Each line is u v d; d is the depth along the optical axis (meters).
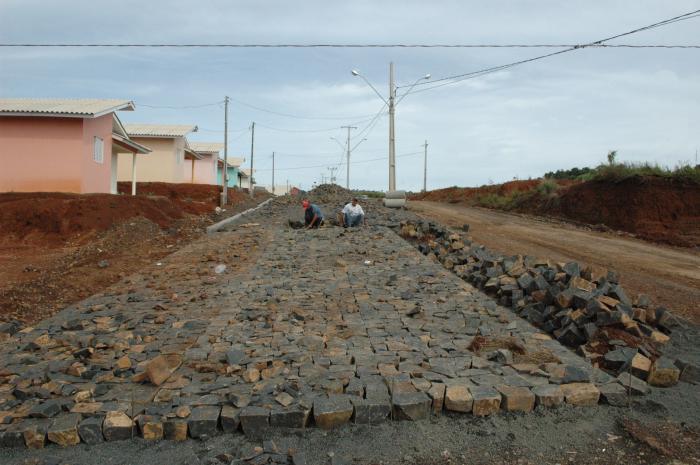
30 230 15.41
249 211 27.06
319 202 34.75
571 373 5.06
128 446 4.27
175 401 4.70
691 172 18.84
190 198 29.73
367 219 19.66
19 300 9.04
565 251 13.57
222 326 7.09
